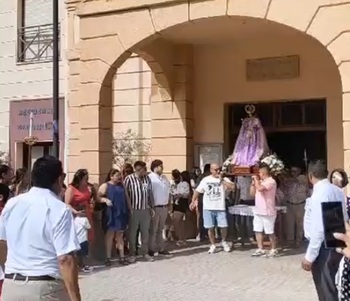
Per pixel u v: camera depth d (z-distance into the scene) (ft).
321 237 19.33
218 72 50.26
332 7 33.65
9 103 59.00
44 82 57.16
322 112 47.62
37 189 13.78
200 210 44.65
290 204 43.01
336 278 16.93
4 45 59.57
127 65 52.03
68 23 53.93
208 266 34.73
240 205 42.63
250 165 44.65
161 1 38.01
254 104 49.60
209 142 50.31
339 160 46.06
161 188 38.52
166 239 44.50
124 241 37.32
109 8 39.65
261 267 34.17
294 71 47.65
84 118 40.52
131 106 51.90
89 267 33.63
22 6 59.31
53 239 13.20
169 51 49.37
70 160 51.42
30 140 50.75
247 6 35.94
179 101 49.90
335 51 33.53
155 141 50.62
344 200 19.89
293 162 48.80
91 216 34.30
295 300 25.72
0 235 14.07
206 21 38.83
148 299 26.35
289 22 34.91
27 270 13.17
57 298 13.29
